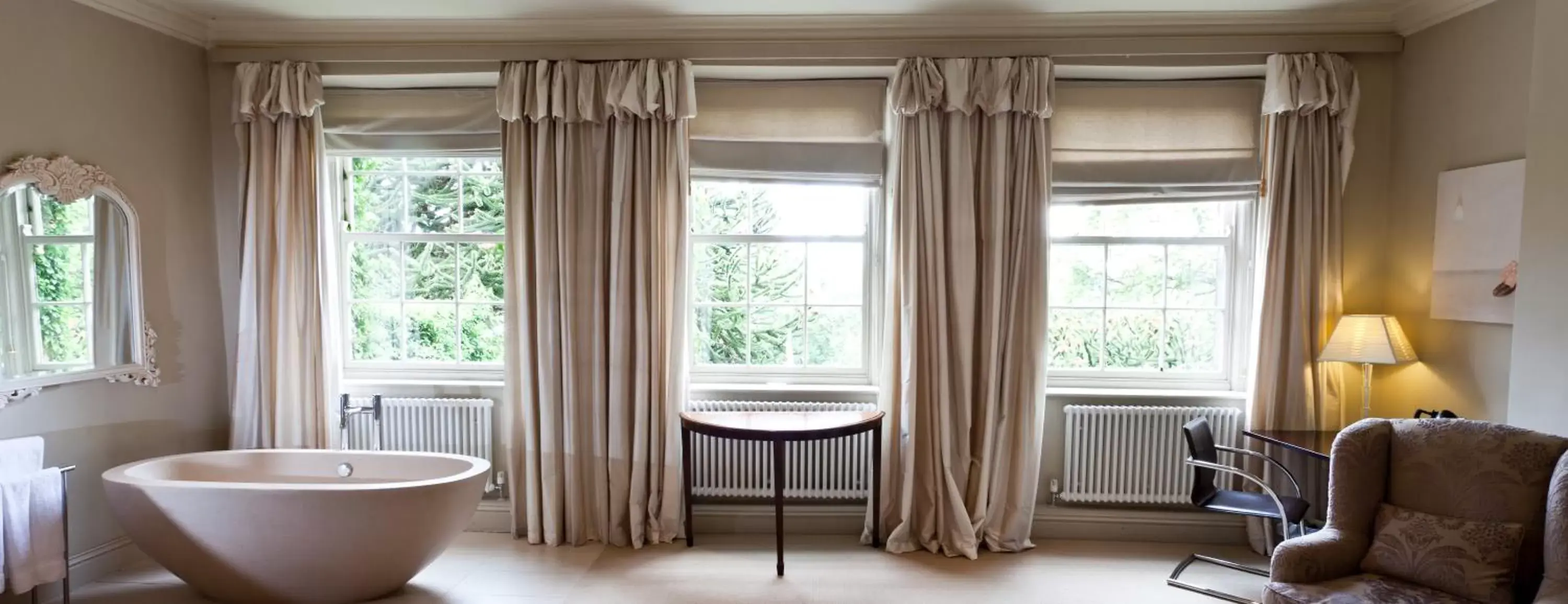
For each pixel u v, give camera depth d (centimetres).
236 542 264
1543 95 248
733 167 350
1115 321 367
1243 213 352
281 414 345
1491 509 217
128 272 310
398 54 335
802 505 362
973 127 332
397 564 278
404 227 380
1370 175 334
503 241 377
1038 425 336
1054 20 321
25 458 258
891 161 343
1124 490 349
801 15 322
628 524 349
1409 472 234
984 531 339
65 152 288
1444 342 304
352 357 381
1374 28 321
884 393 343
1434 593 213
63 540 264
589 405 346
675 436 344
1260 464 334
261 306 342
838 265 373
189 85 339
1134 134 344
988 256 334
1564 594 196
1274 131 324
